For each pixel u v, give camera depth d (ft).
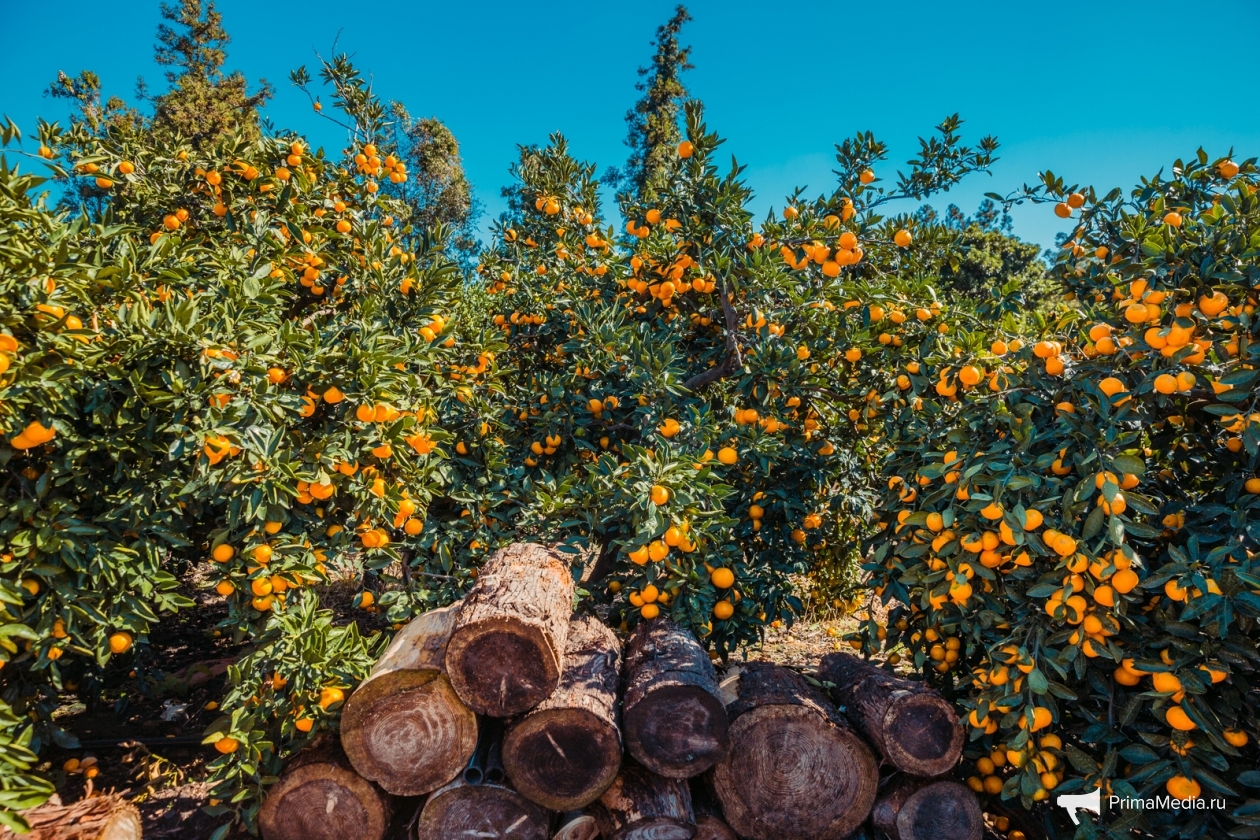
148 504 8.59
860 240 13.76
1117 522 7.15
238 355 8.93
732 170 12.82
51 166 11.74
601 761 8.18
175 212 13.08
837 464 13.98
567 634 9.96
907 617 10.92
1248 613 6.98
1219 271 7.88
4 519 7.68
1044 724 7.86
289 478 8.57
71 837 7.11
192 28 71.82
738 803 8.64
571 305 16.43
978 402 9.45
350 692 9.08
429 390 12.41
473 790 8.29
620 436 15.16
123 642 8.39
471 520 12.82
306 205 13.69
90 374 8.00
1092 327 8.41
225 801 9.45
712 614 11.16
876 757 9.02
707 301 15.08
